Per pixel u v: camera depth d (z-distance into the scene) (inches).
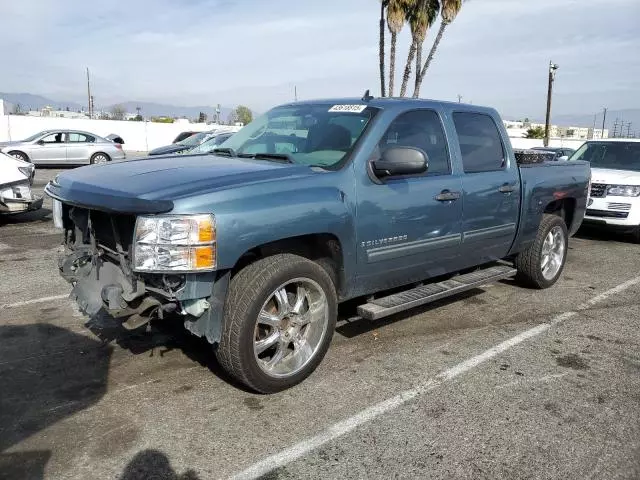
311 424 132.1
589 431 132.5
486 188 199.2
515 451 123.6
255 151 180.1
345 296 162.9
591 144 428.1
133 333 183.6
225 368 140.4
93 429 127.3
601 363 171.6
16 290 228.8
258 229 132.6
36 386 147.2
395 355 172.9
